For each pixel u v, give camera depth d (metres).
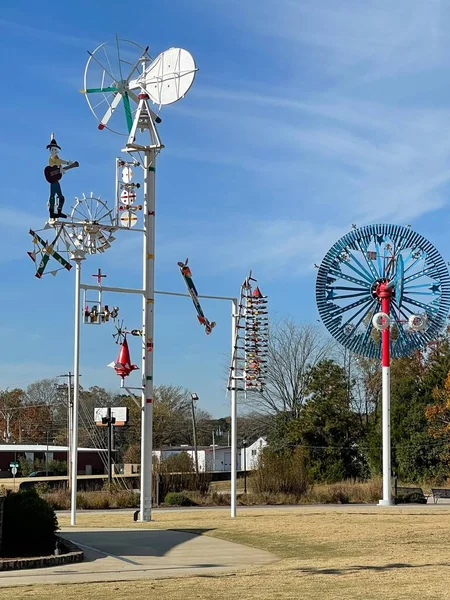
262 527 22.84
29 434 108.62
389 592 11.81
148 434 25.91
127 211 25.30
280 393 69.69
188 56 25.84
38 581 13.26
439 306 39.28
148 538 20.31
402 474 60.03
